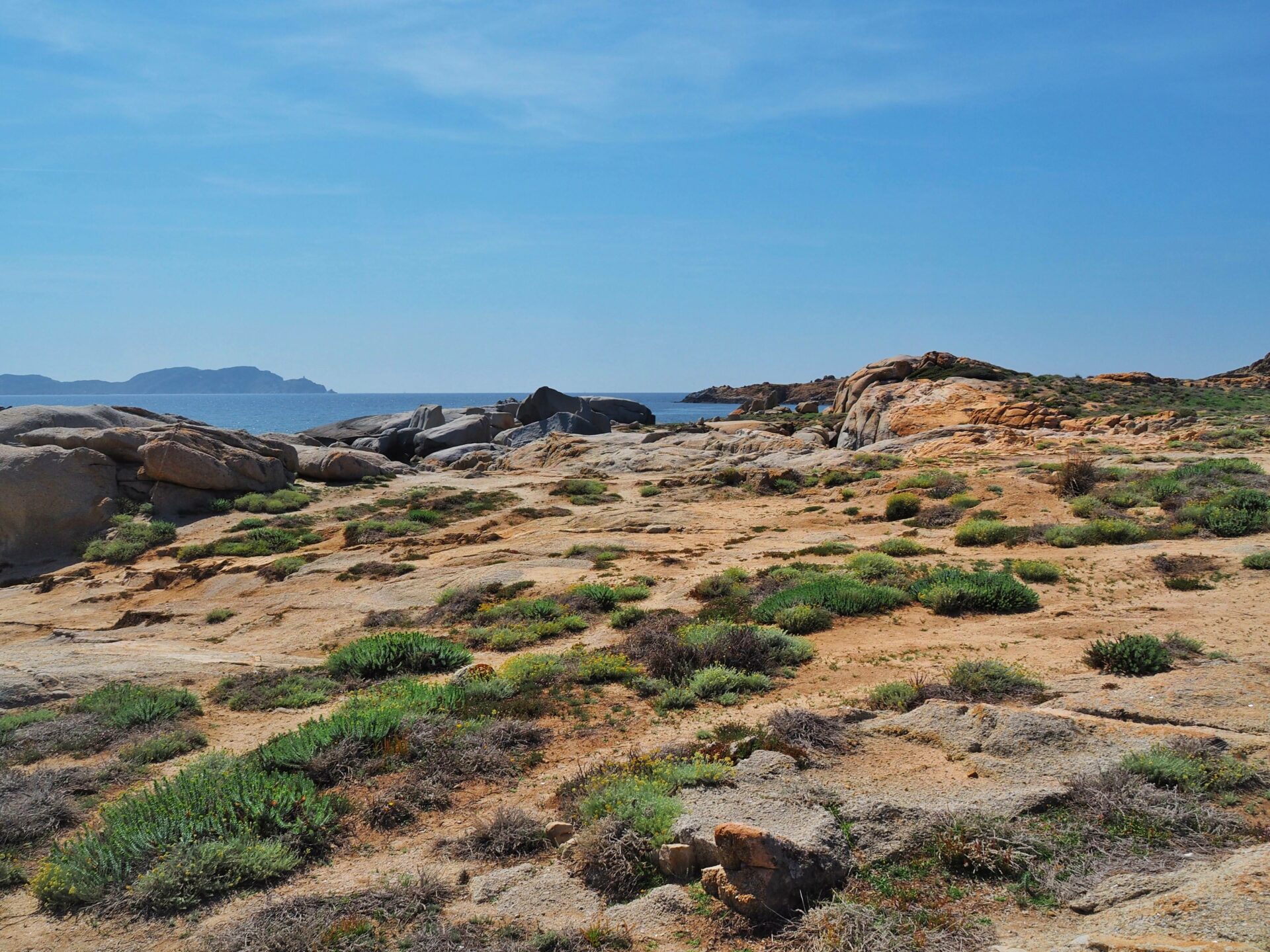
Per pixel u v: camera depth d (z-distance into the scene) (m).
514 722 11.22
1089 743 8.03
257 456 40.28
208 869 7.63
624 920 6.30
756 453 48.25
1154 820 6.66
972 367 69.12
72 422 40.59
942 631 14.70
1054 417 50.00
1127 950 4.66
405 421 74.62
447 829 8.69
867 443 58.09
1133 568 18.05
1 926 7.36
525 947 6.04
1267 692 9.45
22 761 11.87
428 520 33.94
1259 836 6.38
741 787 7.68
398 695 13.41
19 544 32.59
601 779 8.47
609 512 32.50
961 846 6.42
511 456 55.28
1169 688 9.84
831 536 25.25
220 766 10.58
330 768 10.03
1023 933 5.53
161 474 36.19
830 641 14.71
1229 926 4.84
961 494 27.64
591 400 83.88
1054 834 6.63
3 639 23.23
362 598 23.02
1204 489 23.70
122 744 12.40
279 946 6.44
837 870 6.35
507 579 22.52
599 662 13.90
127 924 7.18
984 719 8.66
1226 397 65.38
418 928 6.62
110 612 25.55
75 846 8.32
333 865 8.06
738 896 6.05
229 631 21.73
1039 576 17.83
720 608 17.33
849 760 8.38
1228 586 16.02
